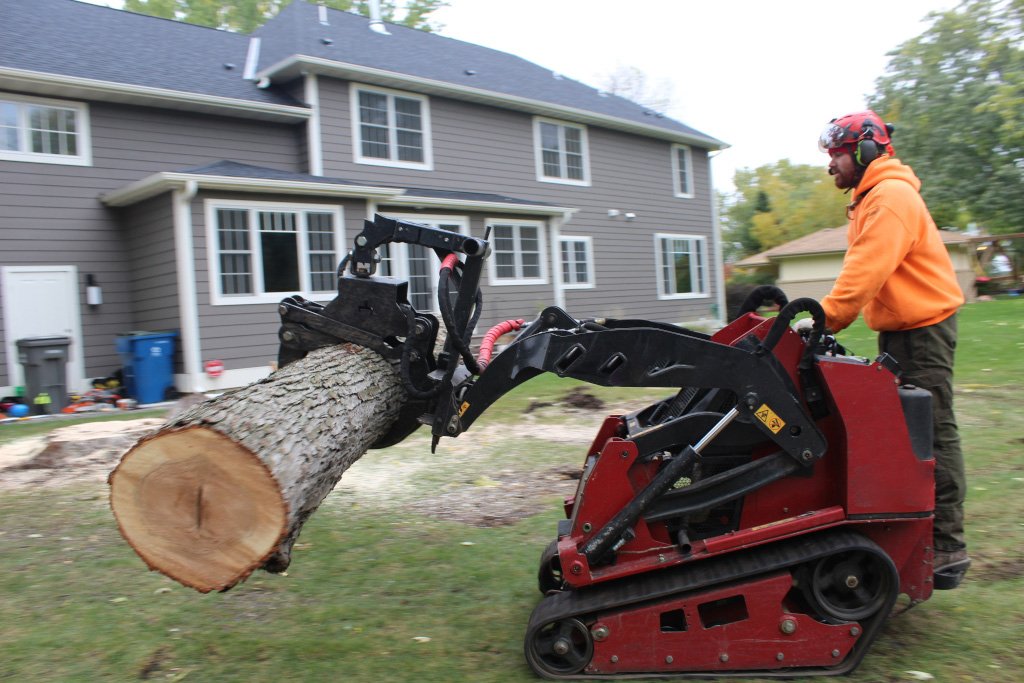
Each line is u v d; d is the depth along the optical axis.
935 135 30.52
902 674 2.73
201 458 2.50
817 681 2.72
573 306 18.73
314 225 12.89
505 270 16.41
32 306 11.38
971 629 3.06
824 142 3.24
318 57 13.82
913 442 2.81
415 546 4.34
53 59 12.03
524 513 4.92
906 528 2.86
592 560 2.85
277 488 2.49
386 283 3.28
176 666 2.98
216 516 2.53
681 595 2.80
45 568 4.10
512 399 9.52
